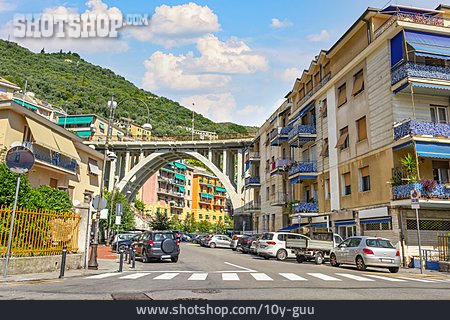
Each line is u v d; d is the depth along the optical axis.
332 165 27.66
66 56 151.12
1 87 55.78
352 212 24.42
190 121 132.38
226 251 34.72
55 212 13.25
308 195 32.84
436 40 20.75
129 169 61.66
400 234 19.69
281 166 35.88
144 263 19.12
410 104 21.38
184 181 105.75
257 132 49.50
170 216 98.00
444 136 19.62
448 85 20.38
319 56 30.27
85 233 14.76
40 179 25.66
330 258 19.19
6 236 11.41
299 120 34.84
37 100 70.38
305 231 30.39
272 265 18.22
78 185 31.17
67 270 13.45
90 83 122.81
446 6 23.47
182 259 22.33
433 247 19.81
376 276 13.56
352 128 25.22
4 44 116.69
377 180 22.05
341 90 27.16
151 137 61.19
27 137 24.30
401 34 20.95
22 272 11.48
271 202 41.78
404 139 19.72
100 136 65.50
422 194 18.81
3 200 12.98
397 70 20.78
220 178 56.06
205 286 9.58
